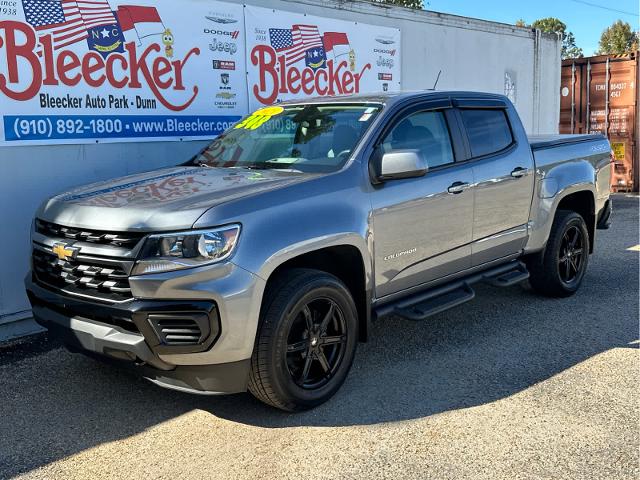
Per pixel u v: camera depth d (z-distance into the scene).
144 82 6.29
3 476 3.30
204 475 3.29
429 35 9.53
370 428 3.75
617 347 5.00
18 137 5.44
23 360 4.94
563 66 14.34
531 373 4.52
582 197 6.60
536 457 3.40
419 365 4.70
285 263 3.94
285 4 7.56
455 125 5.12
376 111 4.68
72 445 3.62
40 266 4.09
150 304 3.44
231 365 3.56
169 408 4.07
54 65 5.62
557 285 6.21
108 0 5.95
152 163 6.46
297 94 7.84
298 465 3.37
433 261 4.80
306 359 3.92
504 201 5.41
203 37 6.75
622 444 3.52
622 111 13.61
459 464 3.34
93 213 3.74
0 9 5.26
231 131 5.45
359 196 4.19
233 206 3.59
